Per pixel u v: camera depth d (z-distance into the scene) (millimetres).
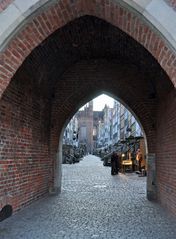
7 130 9094
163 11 6652
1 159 8609
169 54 6789
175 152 9406
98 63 14234
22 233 7484
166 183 10742
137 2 6695
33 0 6844
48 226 8180
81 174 26656
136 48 11445
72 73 14367
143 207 11055
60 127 14305
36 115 12023
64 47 11852
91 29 10875
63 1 6957
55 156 14188
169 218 9281
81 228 8047
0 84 7160
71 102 14367
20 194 10117
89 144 125500
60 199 12547
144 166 26625
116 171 26734
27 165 10867
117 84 14109
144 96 13742
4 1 6895
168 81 10133
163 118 11477
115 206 11195
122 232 7719
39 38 7402
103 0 6898
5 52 7059
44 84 12742
